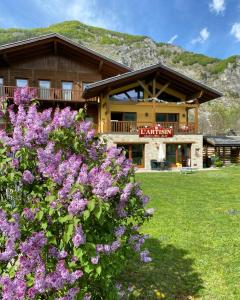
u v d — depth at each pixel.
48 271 2.63
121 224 3.36
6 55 23.73
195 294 4.52
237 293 4.54
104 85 23.19
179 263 5.56
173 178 18.17
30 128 3.43
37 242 2.59
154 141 24.75
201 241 6.71
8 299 2.25
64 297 2.46
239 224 7.96
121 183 3.26
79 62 26.66
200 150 26.03
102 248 2.81
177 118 28.19
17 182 3.35
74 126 3.79
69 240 2.81
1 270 2.72
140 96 26.98
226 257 5.84
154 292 4.52
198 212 9.30
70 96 25.95
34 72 25.66
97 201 2.70
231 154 29.73
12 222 2.71
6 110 3.93
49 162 3.22
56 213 2.82
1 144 3.41
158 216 8.81
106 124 24.48
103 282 3.11
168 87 27.62
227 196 12.06
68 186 2.78
